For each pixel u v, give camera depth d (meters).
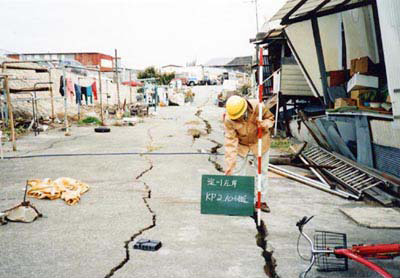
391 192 5.78
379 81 7.70
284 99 12.59
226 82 32.69
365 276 3.35
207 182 4.68
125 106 23.67
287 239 4.18
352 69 8.11
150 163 8.38
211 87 55.56
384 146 6.21
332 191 6.08
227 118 4.85
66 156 9.17
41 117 16.38
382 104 6.66
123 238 4.18
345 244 3.49
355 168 6.70
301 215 5.02
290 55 13.88
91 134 13.58
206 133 13.92
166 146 10.80
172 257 3.72
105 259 3.66
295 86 12.31
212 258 3.71
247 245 4.03
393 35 5.06
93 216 4.90
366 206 5.43
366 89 7.51
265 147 5.07
